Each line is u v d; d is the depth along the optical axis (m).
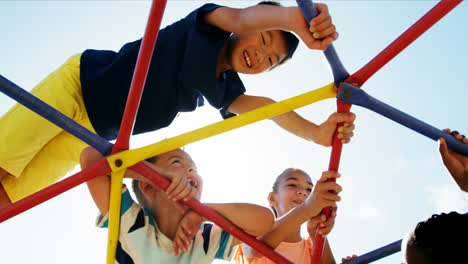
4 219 2.03
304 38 2.03
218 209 2.43
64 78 2.64
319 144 2.63
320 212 2.54
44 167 2.66
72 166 2.78
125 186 2.33
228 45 2.79
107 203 2.27
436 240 1.43
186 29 2.74
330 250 2.96
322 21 1.93
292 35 2.73
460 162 2.39
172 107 2.73
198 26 2.68
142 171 2.16
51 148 2.66
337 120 2.36
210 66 2.64
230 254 2.55
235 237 2.40
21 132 2.43
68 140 2.69
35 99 2.04
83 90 2.61
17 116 2.46
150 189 2.55
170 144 2.15
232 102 3.04
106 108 2.64
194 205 2.28
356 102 2.27
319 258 2.55
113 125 2.69
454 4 2.04
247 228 2.46
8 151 2.40
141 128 2.74
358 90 2.23
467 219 1.46
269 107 2.22
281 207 3.55
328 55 2.16
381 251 2.62
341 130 2.39
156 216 2.51
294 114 2.74
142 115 2.69
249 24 2.35
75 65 2.70
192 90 2.70
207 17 2.64
